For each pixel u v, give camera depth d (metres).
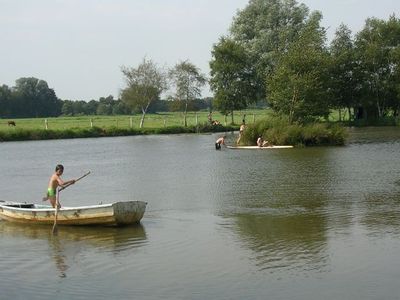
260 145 43.28
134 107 72.94
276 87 49.06
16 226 16.84
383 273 11.59
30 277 11.96
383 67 75.56
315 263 12.41
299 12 79.25
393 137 51.28
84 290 11.11
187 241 14.65
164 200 21.03
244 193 22.11
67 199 22.09
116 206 15.96
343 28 78.12
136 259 13.12
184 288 11.09
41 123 89.31
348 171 27.89
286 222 16.59
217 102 76.56
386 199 19.94
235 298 10.49
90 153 42.78
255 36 80.56
